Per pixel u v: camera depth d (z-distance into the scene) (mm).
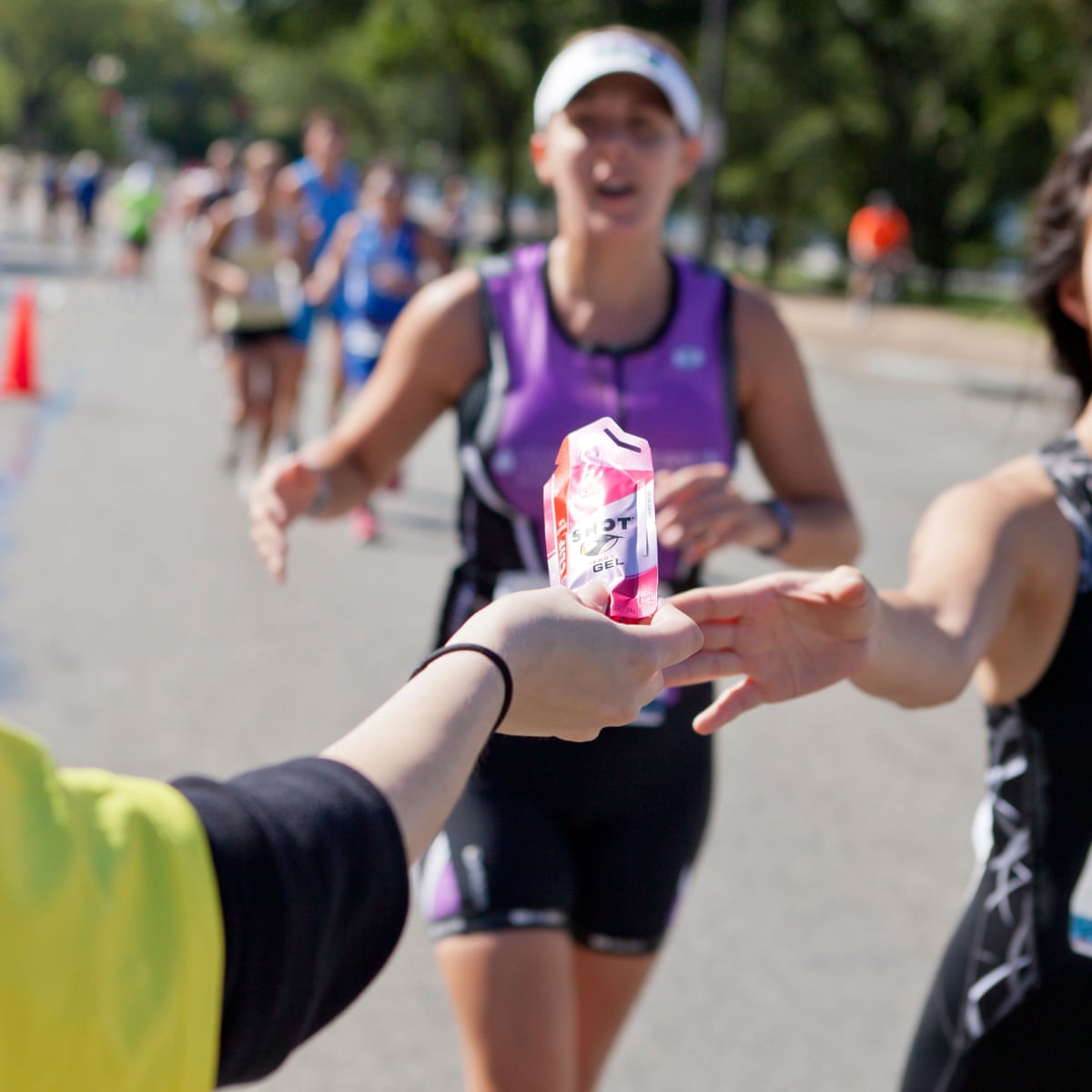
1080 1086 1520
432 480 9078
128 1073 713
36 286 22219
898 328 23188
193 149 100125
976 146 37750
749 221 49125
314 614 5930
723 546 2084
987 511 1572
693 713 2152
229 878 772
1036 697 1561
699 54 35594
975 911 1607
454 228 23266
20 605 5824
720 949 3404
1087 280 1735
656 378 2252
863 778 4512
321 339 18391
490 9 35062
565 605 981
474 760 912
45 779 736
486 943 1916
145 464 8992
